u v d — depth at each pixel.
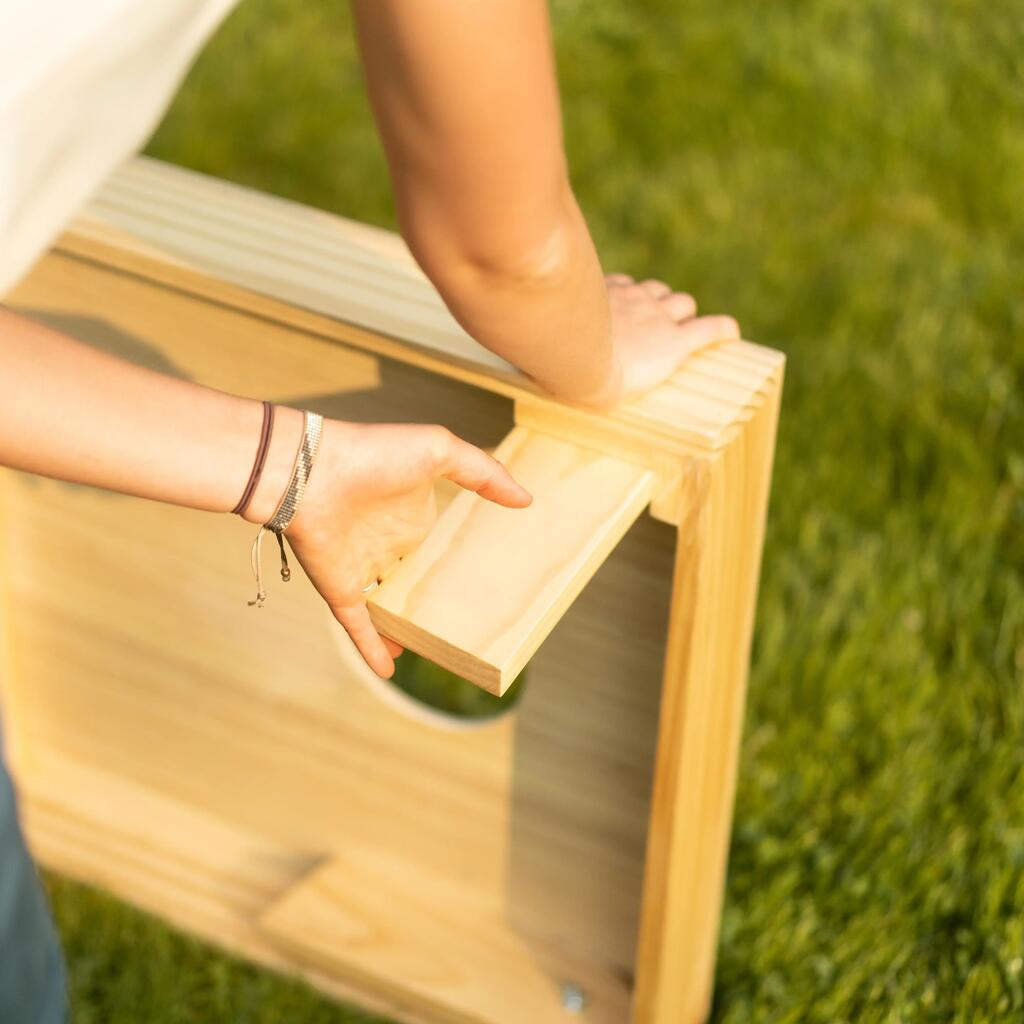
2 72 0.83
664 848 1.33
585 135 3.09
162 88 0.92
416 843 1.62
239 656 1.59
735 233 2.82
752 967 1.66
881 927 1.66
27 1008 1.44
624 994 1.55
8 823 1.34
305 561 0.97
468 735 1.48
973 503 2.16
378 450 0.93
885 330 2.55
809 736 1.88
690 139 3.10
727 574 1.20
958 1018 1.56
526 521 1.06
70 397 0.86
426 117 0.77
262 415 0.91
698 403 1.11
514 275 0.85
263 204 1.32
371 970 1.59
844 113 3.12
